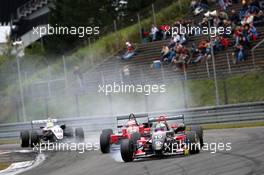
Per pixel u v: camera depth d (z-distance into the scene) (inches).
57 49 7613.2
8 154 3750.0
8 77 6919.3
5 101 6235.2
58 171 2564.0
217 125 4458.7
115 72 6003.9
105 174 2251.5
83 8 7795.3
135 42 6520.7
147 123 2913.4
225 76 5162.4
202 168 2124.8
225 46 5433.1
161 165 2310.5
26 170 2792.8
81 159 2930.6
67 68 6574.8
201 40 5693.9
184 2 6796.3
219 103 4933.6
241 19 5536.4
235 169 2020.2
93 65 6353.3
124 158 2539.4
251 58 5187.0
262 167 1996.8
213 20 5649.6
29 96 6156.5
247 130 3777.1
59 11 7869.1
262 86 4874.5
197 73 5369.1
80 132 3838.6
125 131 2918.3
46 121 3939.5
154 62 5684.1
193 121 4596.5
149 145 2605.8
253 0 5575.8
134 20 7106.3
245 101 4808.1
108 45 6594.5
